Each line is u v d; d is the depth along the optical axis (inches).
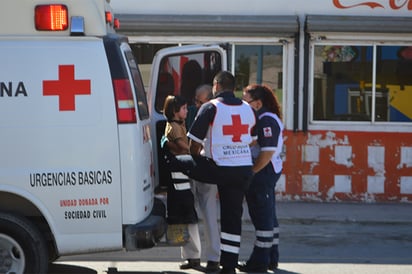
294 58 635.5
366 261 442.9
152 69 464.8
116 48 328.2
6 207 334.0
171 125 393.7
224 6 633.0
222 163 371.9
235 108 374.6
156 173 424.8
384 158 635.5
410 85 642.2
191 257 404.5
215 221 396.8
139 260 433.7
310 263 434.3
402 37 634.2
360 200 637.9
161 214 355.6
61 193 322.7
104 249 327.3
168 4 631.8
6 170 319.9
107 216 325.4
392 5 630.5
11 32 325.4
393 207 621.9
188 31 622.5
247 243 500.4
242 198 380.5
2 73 322.3
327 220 570.9
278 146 395.9
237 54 638.5
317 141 637.9
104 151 324.2
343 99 644.1
